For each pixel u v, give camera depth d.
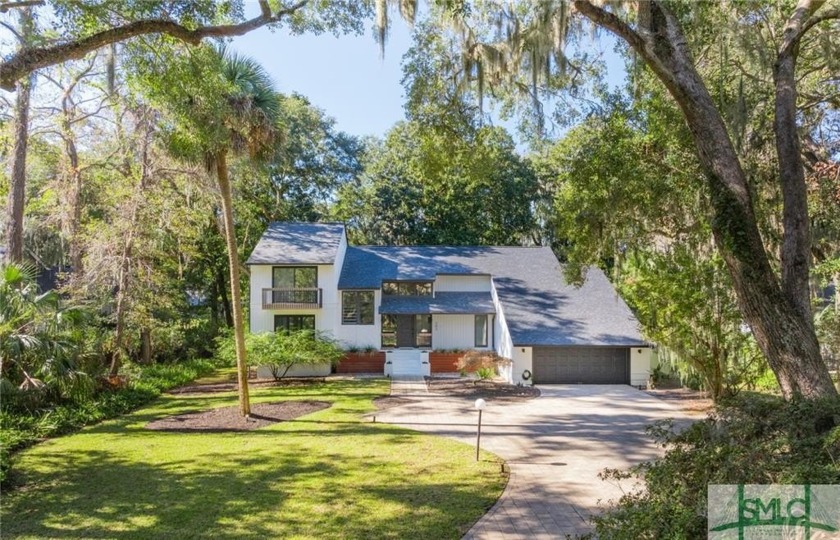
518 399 17.09
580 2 7.51
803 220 6.86
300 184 32.75
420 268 25.58
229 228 13.48
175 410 14.93
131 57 8.40
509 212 33.50
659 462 4.37
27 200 20.31
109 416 13.85
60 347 11.97
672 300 14.47
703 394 17.09
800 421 4.11
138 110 16.98
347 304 24.25
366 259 26.39
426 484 8.48
